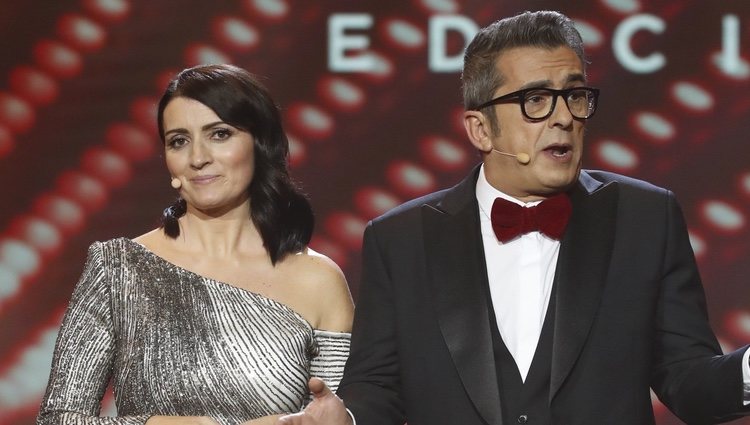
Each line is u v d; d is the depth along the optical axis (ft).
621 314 28.19
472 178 30.66
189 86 32.83
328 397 27.25
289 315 32.91
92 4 54.85
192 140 32.76
